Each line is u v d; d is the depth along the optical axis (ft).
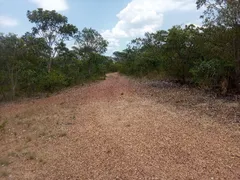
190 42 46.73
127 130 23.97
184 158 16.57
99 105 38.99
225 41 33.58
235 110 27.12
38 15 79.71
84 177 15.30
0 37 56.44
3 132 27.84
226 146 17.93
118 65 163.32
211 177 13.88
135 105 35.78
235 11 30.99
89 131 25.07
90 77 100.58
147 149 18.69
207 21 35.76
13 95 59.00
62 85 75.05
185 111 29.25
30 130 27.73
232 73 37.06
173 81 58.08
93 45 118.21
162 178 14.25
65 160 18.25
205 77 39.01
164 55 53.36
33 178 15.79
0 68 59.06
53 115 34.65
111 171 15.74
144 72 84.79
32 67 67.92
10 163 18.45
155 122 25.72
